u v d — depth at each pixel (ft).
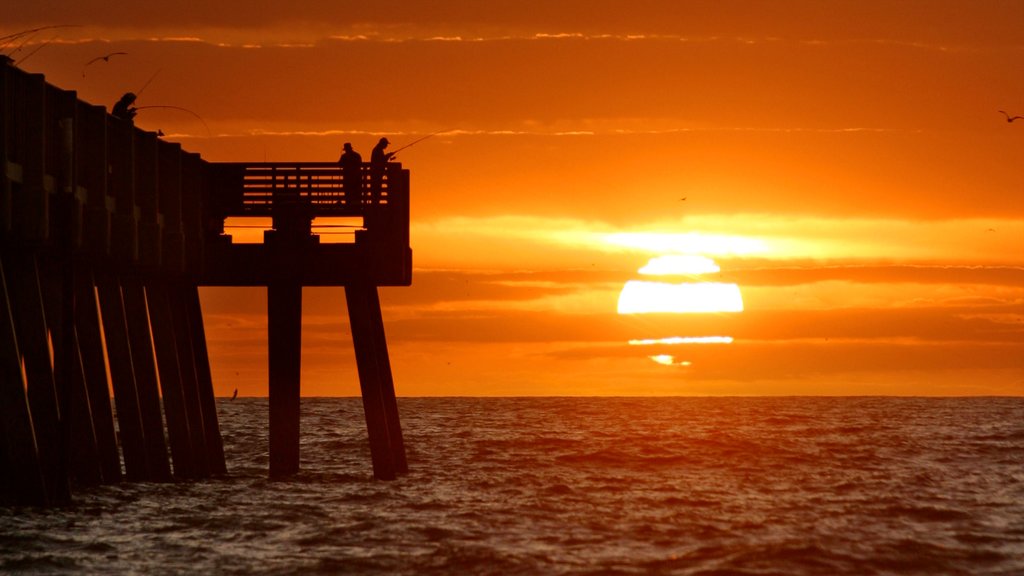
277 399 348.38
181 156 330.54
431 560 253.65
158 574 235.40
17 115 253.85
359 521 302.66
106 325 319.06
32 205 255.09
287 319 344.90
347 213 343.67
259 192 344.69
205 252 343.26
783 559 257.96
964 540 284.41
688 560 256.73
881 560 258.37
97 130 290.15
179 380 338.54
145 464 329.31
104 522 274.36
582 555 261.85
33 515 265.54
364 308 350.64
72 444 303.89
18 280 262.26
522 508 334.85
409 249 357.82
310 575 238.27
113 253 295.89
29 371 264.72
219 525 287.48
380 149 346.33
